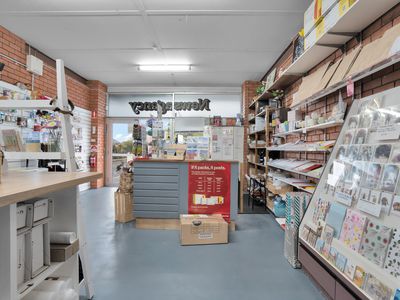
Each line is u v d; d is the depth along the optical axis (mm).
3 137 1856
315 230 2146
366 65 2111
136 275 2463
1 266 1032
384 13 2232
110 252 3020
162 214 3930
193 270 2576
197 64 6258
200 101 8344
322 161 3502
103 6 3777
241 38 4809
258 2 3656
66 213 1763
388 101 1798
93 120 7738
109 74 7125
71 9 3850
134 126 4715
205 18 4105
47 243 1504
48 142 2275
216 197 3895
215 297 2105
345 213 1833
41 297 1425
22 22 4227
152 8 3822
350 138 2100
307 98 3143
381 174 1604
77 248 1732
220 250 3102
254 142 6422
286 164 4160
